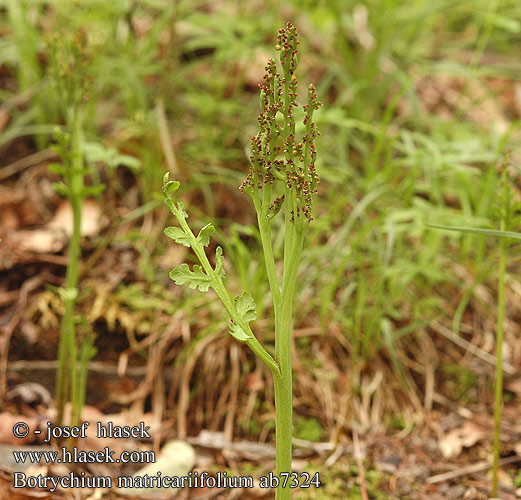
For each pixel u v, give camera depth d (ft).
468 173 9.27
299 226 4.99
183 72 10.90
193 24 11.52
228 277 9.09
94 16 10.63
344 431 8.11
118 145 10.05
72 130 6.93
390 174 10.41
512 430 8.12
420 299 9.42
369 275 9.37
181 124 10.91
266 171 5.00
